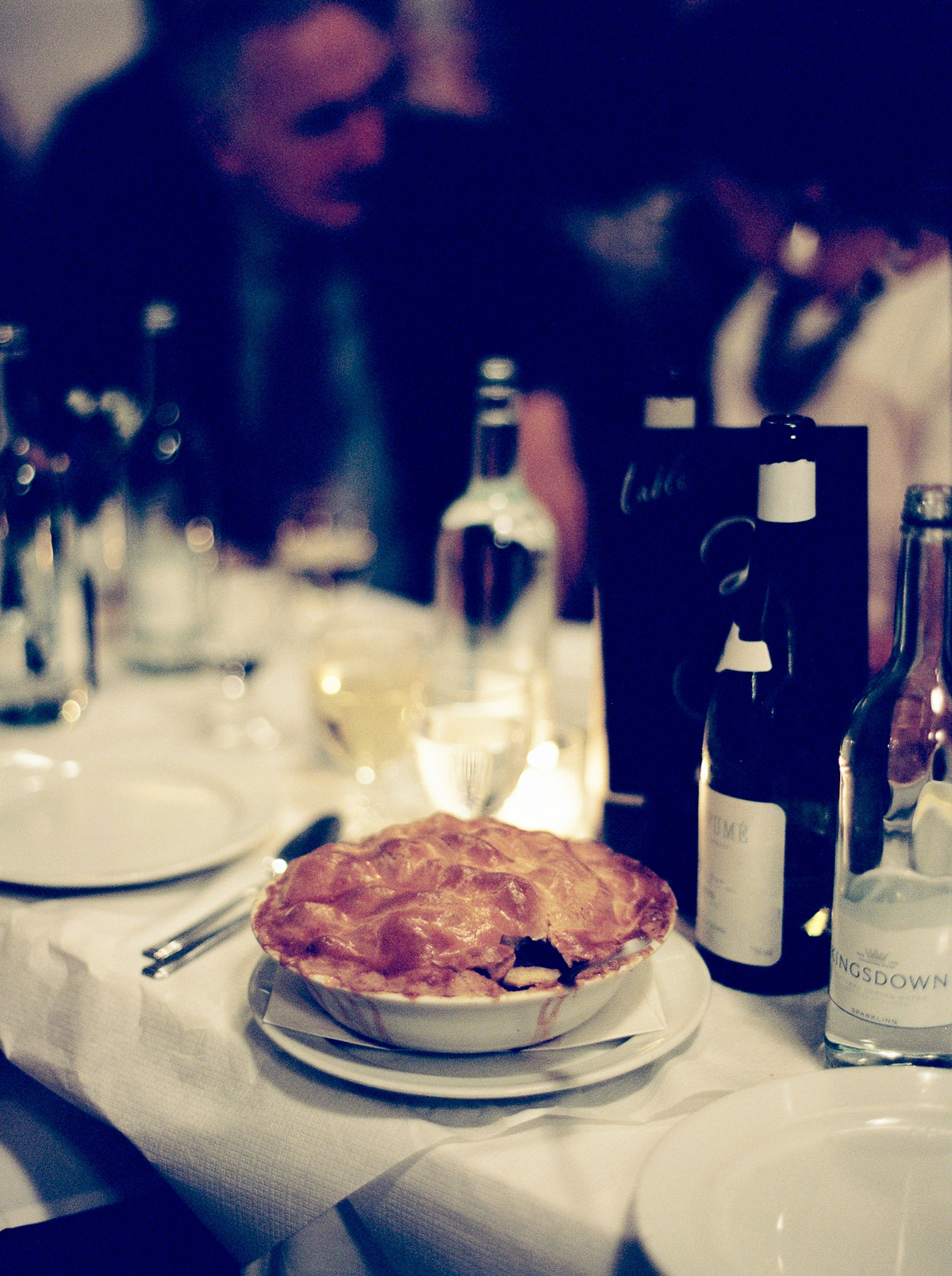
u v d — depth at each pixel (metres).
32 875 0.74
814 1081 0.48
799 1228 0.40
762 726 0.60
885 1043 0.52
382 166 2.34
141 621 1.32
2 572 1.17
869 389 1.38
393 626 1.15
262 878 0.76
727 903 0.60
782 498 0.53
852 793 0.54
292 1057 0.56
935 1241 0.40
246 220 2.47
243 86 2.33
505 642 1.18
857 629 0.64
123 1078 0.60
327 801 0.92
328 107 2.31
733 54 1.46
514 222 2.15
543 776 0.81
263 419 2.58
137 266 2.45
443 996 0.49
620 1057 0.52
